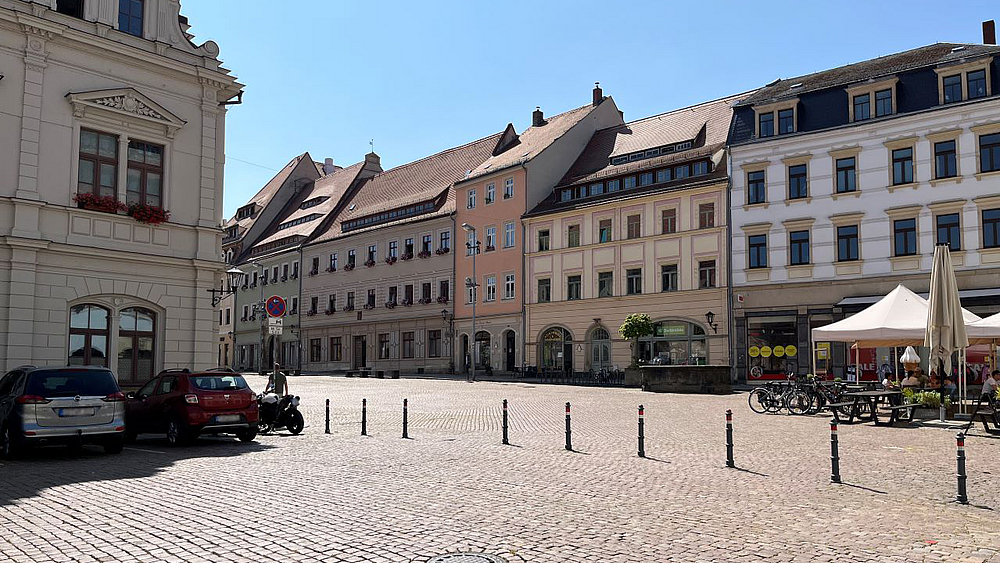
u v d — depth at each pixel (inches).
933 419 805.9
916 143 1497.3
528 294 2085.4
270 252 3038.9
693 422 792.3
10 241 767.1
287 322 2901.1
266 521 334.6
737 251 1694.1
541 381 1812.3
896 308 914.7
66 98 817.5
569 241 2011.6
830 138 1595.7
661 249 1823.3
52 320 801.6
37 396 558.3
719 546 291.1
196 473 477.1
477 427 764.6
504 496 391.9
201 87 932.6
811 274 1599.4
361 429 741.9
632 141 2089.1
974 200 1425.9
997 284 1396.4
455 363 2261.3
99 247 834.2
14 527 327.6
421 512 352.2
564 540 299.6
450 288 2298.2
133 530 320.2
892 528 321.1
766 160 1669.5
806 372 1583.4
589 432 706.2
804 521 334.0
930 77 1499.8
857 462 508.4
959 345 770.8
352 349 2615.7
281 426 730.2
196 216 917.8
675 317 1782.7
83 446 653.9
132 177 872.3
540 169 2137.1
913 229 1494.8
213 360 922.7
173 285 896.9
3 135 778.2
